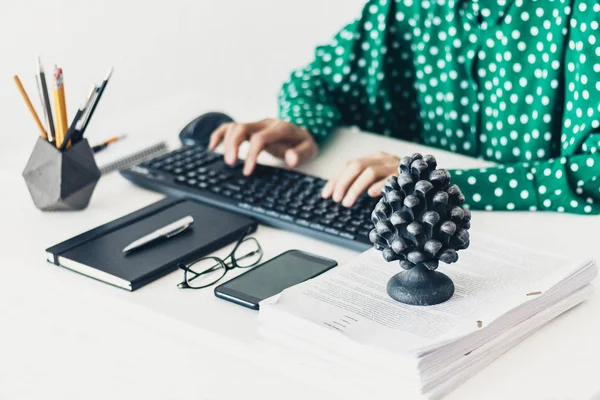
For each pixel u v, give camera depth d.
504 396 0.81
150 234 1.11
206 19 2.68
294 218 1.17
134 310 0.98
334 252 1.10
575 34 1.36
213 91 2.77
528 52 1.48
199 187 1.28
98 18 2.46
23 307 1.06
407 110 1.75
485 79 1.57
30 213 1.23
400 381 0.80
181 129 1.54
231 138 1.39
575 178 1.23
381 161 1.27
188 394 0.86
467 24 1.56
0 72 2.31
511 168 1.25
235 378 0.87
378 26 1.67
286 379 0.85
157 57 2.63
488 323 0.84
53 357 0.96
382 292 0.94
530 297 0.89
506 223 1.20
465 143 1.67
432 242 0.89
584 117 1.32
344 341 0.83
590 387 0.82
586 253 1.09
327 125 1.55
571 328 0.93
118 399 0.88
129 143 1.50
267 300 0.91
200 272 1.05
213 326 0.93
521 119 1.52
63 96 1.21
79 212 1.24
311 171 1.41
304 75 1.73
